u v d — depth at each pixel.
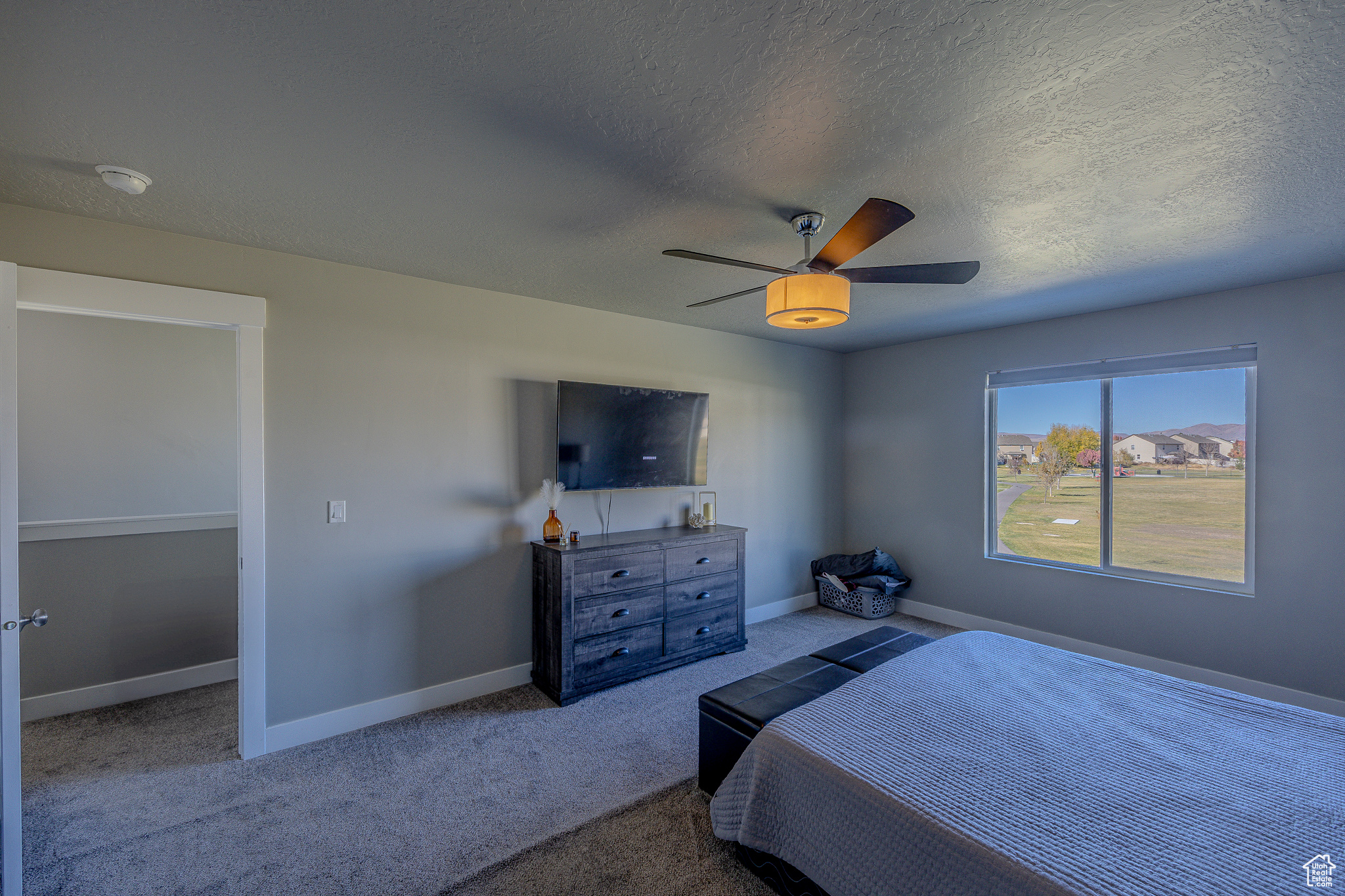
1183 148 1.62
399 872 1.79
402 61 1.27
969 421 4.25
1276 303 2.92
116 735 2.63
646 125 1.53
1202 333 3.16
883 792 1.39
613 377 3.64
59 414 2.86
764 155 1.68
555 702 3.00
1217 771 1.46
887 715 1.79
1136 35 1.16
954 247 2.42
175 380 3.15
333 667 2.67
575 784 2.27
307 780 2.28
